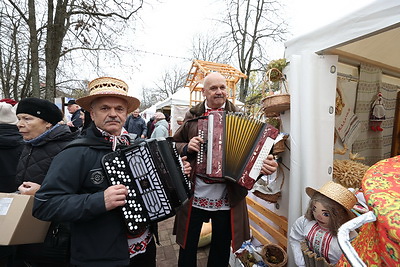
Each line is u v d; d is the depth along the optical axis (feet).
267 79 6.81
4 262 5.20
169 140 4.33
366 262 1.94
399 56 7.81
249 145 5.49
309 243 4.85
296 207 6.04
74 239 3.59
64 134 5.25
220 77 6.18
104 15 24.29
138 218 3.59
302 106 5.89
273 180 7.30
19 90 40.34
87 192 3.63
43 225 4.42
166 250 8.53
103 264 3.50
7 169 5.70
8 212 4.09
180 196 3.92
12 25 24.43
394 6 4.02
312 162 5.78
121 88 3.90
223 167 5.41
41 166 4.91
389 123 9.21
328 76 5.87
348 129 7.75
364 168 6.60
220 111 5.66
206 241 8.59
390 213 1.53
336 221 4.40
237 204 5.98
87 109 4.16
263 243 7.50
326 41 5.45
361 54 7.22
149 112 38.88
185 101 31.14
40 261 4.50
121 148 3.95
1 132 5.58
